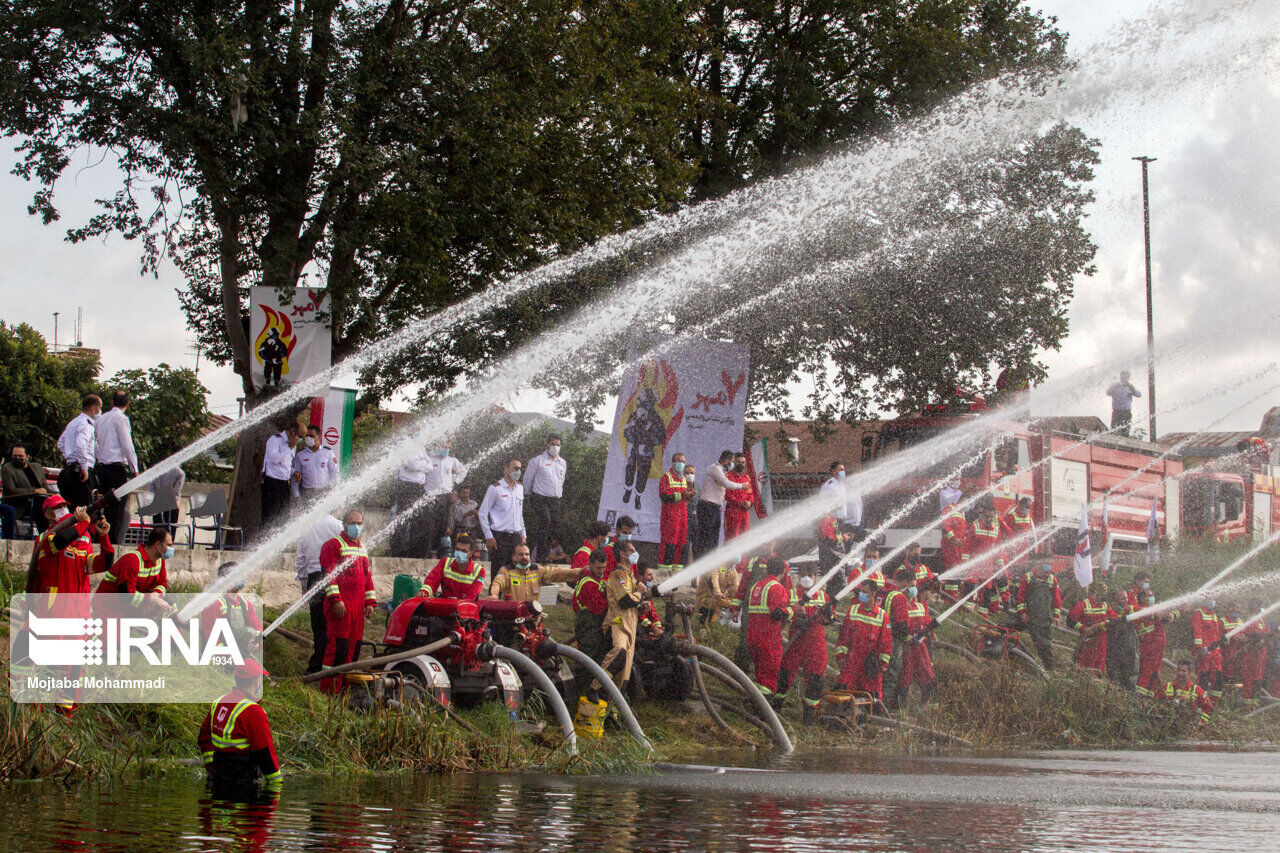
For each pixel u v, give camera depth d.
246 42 20.92
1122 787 9.75
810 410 29.62
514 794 8.67
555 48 23.45
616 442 18.64
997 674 18.58
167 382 36.84
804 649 16.16
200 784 9.00
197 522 29.03
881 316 28.16
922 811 7.84
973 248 28.52
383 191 21.50
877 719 16.36
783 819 7.34
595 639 14.29
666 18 26.69
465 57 22.67
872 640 16.59
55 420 34.25
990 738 16.72
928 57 29.00
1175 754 15.16
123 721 10.30
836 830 6.86
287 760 10.30
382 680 12.06
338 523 14.95
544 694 13.70
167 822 6.88
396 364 24.03
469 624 12.87
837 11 30.23
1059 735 17.42
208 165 20.94
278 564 16.81
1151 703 19.67
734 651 17.39
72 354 39.84
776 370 28.19
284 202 21.77
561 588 18.83
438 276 22.31
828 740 15.48
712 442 19.14
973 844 6.36
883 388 29.25
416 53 21.92
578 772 10.95
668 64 28.69
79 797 8.13
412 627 12.96
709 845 6.22
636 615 14.28
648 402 18.77
